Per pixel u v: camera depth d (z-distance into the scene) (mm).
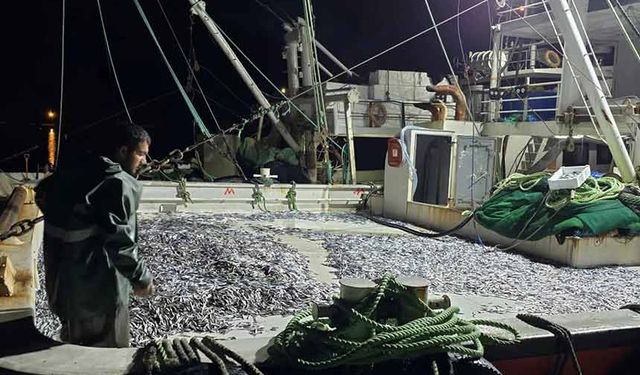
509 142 14906
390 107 20672
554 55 17922
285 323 5578
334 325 4195
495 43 17938
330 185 15156
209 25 17516
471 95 20172
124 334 4262
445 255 9453
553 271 8750
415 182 13469
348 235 10883
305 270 7754
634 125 13258
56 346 4047
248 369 3830
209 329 5324
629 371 5254
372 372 4070
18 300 4836
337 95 17609
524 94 16891
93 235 3979
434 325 4020
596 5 16094
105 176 3912
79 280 4004
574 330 5008
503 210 10789
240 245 8578
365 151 24375
